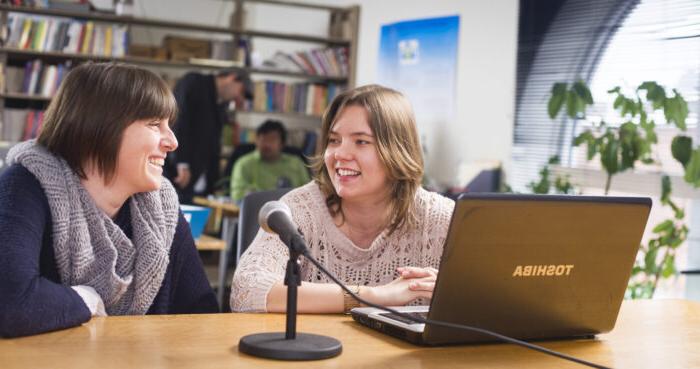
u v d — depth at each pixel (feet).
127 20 22.20
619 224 4.68
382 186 6.22
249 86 21.79
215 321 4.94
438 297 4.34
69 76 5.16
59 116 5.09
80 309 4.57
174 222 5.83
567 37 17.69
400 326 4.65
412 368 4.01
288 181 20.66
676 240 12.69
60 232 5.01
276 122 21.24
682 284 14.11
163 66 23.38
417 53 21.61
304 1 24.66
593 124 14.30
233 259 21.53
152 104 5.11
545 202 4.36
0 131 21.20
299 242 4.19
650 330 5.39
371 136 6.01
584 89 13.43
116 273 5.37
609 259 4.76
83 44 21.76
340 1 24.25
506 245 4.36
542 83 18.29
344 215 6.35
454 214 4.16
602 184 16.67
